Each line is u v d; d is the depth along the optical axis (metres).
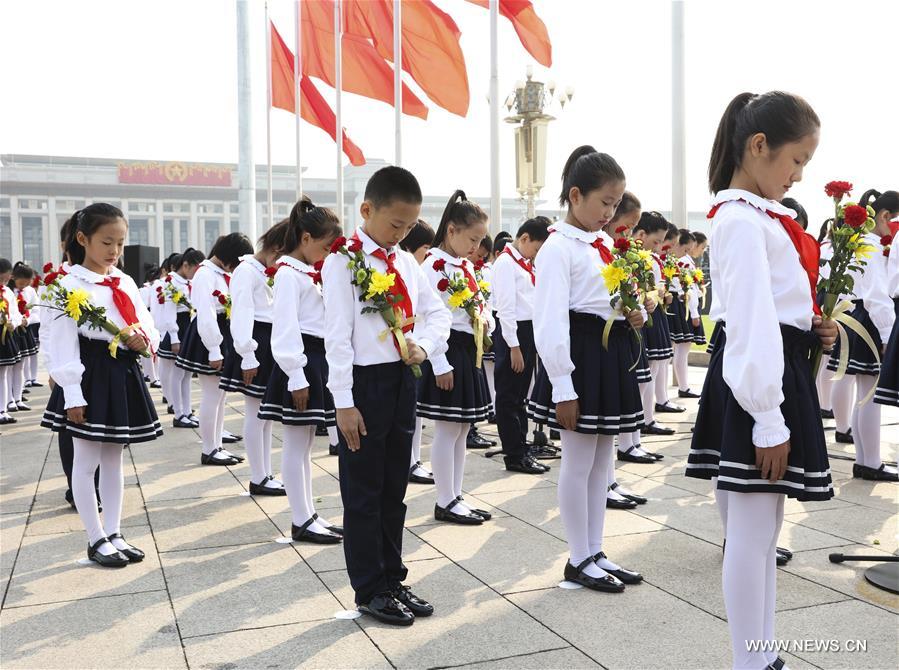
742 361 2.13
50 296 3.66
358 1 15.31
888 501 4.53
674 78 10.34
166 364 8.55
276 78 18.61
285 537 4.10
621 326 3.38
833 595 3.15
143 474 5.55
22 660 2.71
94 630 2.95
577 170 3.35
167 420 7.96
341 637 2.86
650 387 6.61
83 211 3.90
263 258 5.00
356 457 3.03
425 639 2.83
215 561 3.72
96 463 3.74
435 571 3.52
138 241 75.38
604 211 3.34
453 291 4.36
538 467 5.43
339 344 2.97
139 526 4.31
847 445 6.09
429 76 13.47
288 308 4.03
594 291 3.31
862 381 5.18
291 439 4.04
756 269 2.14
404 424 3.11
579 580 3.30
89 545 3.72
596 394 3.25
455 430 4.28
